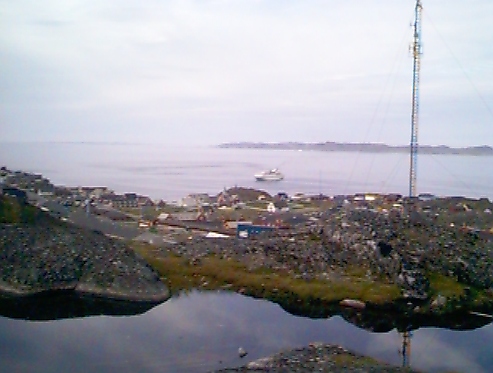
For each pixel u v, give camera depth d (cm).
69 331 1828
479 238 2767
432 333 1922
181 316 2011
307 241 2720
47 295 2131
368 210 3188
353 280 2278
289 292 2241
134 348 1673
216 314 2039
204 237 3219
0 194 3062
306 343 1766
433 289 2170
